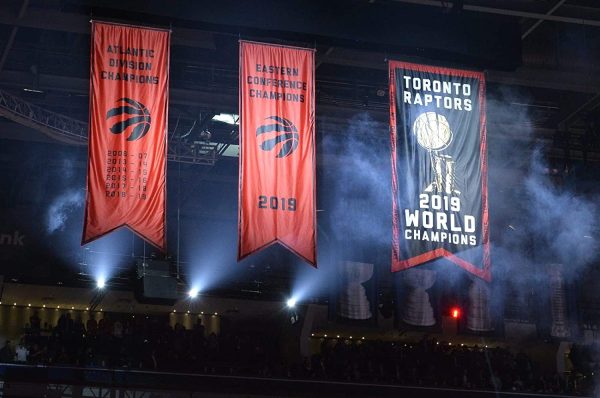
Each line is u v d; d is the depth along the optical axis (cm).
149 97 2366
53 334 3170
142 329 3403
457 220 2575
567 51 3350
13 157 3722
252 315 3884
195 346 3388
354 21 2669
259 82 2438
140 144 2336
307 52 2494
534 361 4122
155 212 2305
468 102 2666
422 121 2614
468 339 4125
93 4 2453
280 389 3019
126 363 3150
